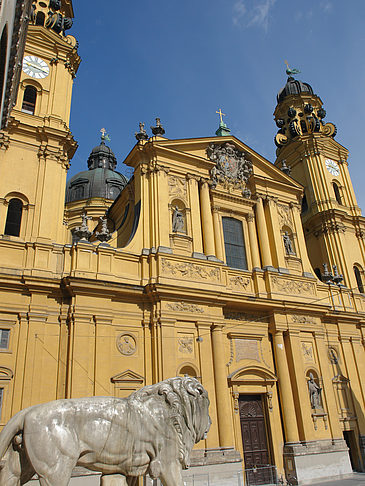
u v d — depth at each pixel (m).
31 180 21.12
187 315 20.91
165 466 6.97
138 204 23.64
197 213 24.16
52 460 6.08
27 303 18.16
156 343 19.81
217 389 20.52
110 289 19.39
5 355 17.06
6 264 18.72
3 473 6.23
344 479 21.92
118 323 19.67
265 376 22.86
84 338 18.17
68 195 41.88
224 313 23.17
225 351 22.33
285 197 28.94
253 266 25.47
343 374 26.83
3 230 19.72
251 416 22.08
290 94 38.72
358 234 33.66
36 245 19.47
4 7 10.76
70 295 19.02
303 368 23.97
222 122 32.25
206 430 7.78
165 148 24.28
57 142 22.38
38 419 6.35
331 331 27.61
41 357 17.55
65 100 24.16
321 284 28.03
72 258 19.88
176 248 22.59
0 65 13.01
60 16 26.38
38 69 24.08
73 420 6.54
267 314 24.64
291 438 21.94
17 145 21.47
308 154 35.19
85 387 17.48
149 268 21.41
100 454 6.56
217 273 23.11
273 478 21.08
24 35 14.87
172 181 24.19
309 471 21.33
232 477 18.80
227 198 26.33
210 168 26.00
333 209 32.28
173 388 7.68
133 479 7.04
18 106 22.80
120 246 25.75
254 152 28.17
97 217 37.84
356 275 32.38
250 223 26.66
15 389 16.72
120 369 18.94
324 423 23.42
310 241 33.88
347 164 36.69
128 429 6.83
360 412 26.20
